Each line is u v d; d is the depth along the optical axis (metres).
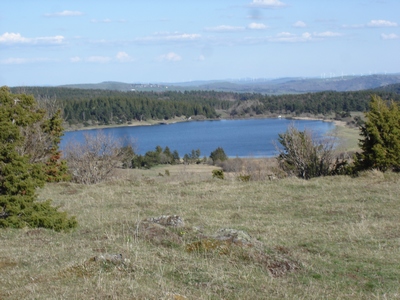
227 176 27.06
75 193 18.95
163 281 6.81
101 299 5.98
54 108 29.97
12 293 6.30
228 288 6.87
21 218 11.69
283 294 6.84
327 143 27.83
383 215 13.55
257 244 9.04
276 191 18.27
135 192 18.83
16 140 12.66
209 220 13.23
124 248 8.22
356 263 8.84
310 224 12.68
